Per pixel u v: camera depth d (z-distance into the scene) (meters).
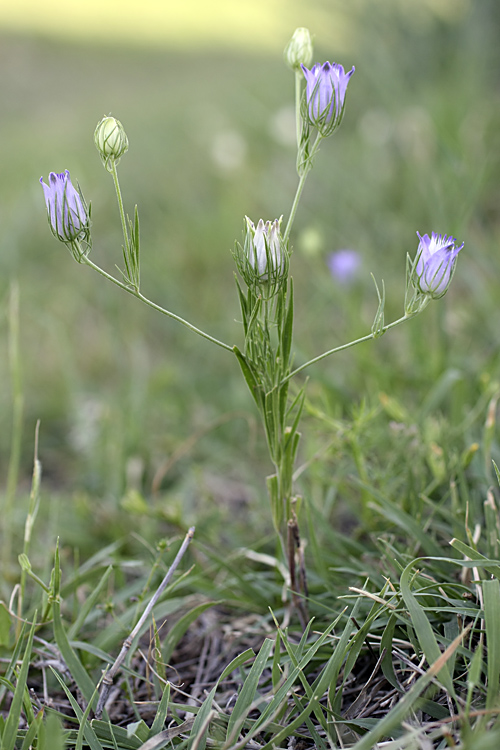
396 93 1.46
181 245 1.28
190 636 0.60
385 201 1.21
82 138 2.11
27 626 0.58
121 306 1.17
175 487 0.75
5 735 0.50
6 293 1.07
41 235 1.38
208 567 0.64
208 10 4.68
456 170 0.88
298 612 0.56
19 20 4.83
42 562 0.66
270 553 0.65
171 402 0.90
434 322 0.84
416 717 0.51
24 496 0.75
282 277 0.51
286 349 0.53
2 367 1.00
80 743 0.51
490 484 0.60
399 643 0.54
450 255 0.50
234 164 1.44
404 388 0.76
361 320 0.86
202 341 1.02
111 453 0.79
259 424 0.82
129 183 1.58
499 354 0.69
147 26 4.52
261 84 2.07
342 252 0.86
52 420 0.93
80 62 3.88
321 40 1.78
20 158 2.01
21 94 3.43
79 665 0.53
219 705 0.55
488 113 1.25
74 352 1.07
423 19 1.67
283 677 0.51
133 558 0.66
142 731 0.52
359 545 0.60
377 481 0.63
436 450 0.62
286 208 1.29
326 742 0.52
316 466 0.65
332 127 0.52
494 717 0.49
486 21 1.50
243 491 0.75
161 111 2.21
